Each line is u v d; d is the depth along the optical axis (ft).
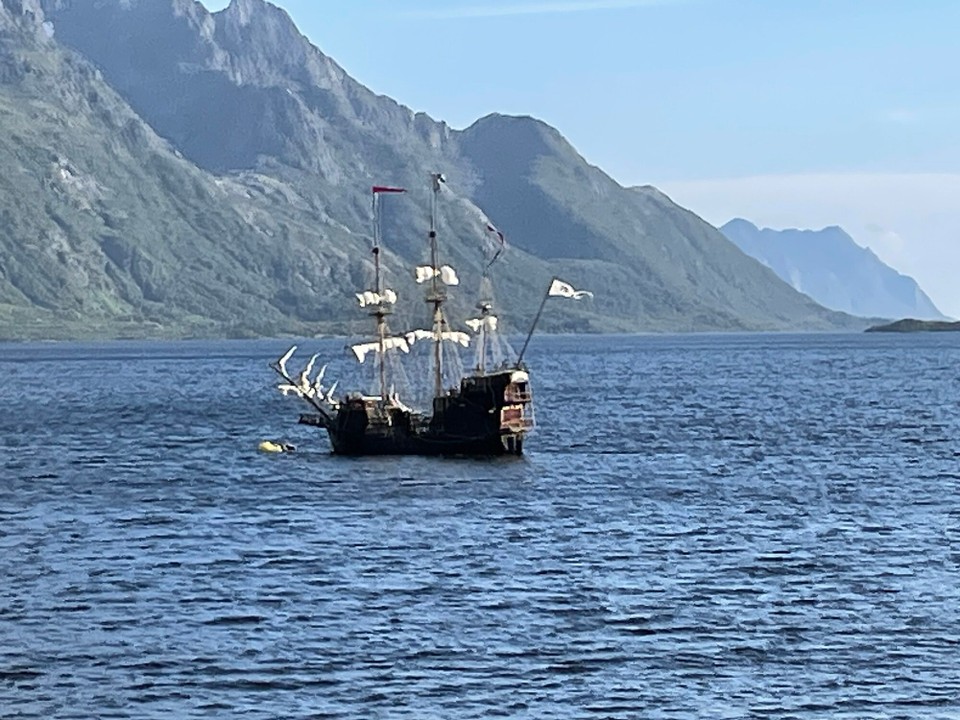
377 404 518.37
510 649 245.24
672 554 321.52
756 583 290.97
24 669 236.43
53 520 380.58
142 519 380.58
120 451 562.66
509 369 528.22
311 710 217.56
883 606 271.49
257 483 451.94
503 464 490.90
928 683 228.22
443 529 357.82
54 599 281.54
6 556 326.44
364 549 330.54
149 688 227.40
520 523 366.22
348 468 483.51
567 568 306.55
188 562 317.22
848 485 437.17
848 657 240.53
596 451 539.70
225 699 222.48
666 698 222.07
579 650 244.63
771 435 606.96
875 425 650.43
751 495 416.46
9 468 504.84
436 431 507.30
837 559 314.35
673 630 255.91
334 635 253.65
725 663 237.86
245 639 252.01
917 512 380.37
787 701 220.64
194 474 479.82
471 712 216.54
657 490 427.74
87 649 246.68
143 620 264.93
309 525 366.63
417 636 252.83
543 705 219.41
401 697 222.69
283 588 289.74
